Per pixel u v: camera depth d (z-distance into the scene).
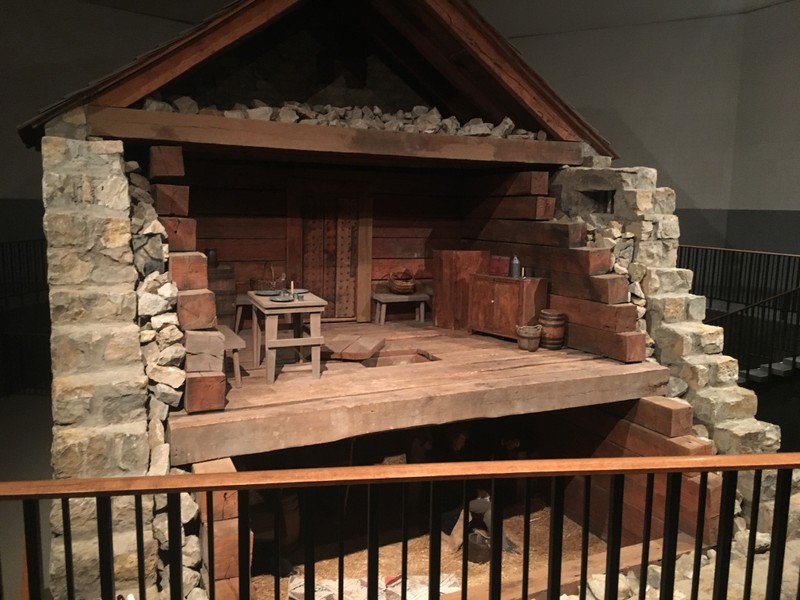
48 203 3.98
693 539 4.86
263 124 4.82
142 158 5.15
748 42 9.69
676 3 9.38
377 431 4.31
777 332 8.81
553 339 5.78
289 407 4.15
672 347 5.54
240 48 5.67
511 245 6.46
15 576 5.28
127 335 3.87
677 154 10.31
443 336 6.28
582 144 6.05
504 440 6.50
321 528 5.78
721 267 9.30
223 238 6.23
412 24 5.56
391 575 5.02
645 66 10.20
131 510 3.59
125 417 3.73
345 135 5.10
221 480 2.14
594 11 9.66
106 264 4.02
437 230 7.17
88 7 8.74
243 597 2.26
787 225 9.34
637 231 5.75
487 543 5.31
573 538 5.82
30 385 7.39
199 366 4.10
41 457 6.64
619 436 5.63
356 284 6.82
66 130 4.29
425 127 5.49
